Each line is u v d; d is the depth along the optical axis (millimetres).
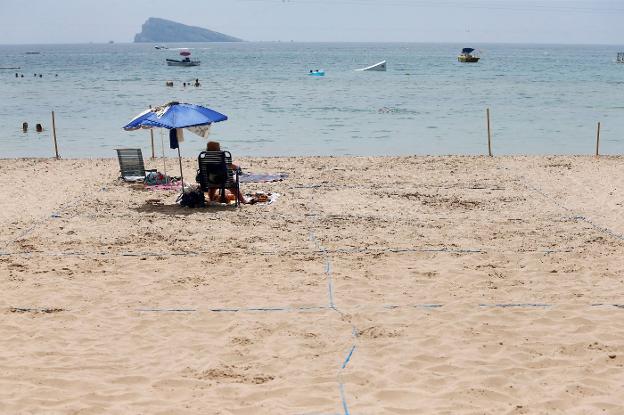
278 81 119812
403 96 83688
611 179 29125
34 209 23734
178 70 175750
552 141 46000
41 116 63094
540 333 12750
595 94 87875
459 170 31562
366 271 16641
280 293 15125
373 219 22000
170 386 10641
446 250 18422
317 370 11203
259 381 10828
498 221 21750
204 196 24641
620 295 14805
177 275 16391
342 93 89000
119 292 15242
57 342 12492
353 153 41250
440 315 13719
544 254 18000
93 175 30594
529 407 9859
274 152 41500
